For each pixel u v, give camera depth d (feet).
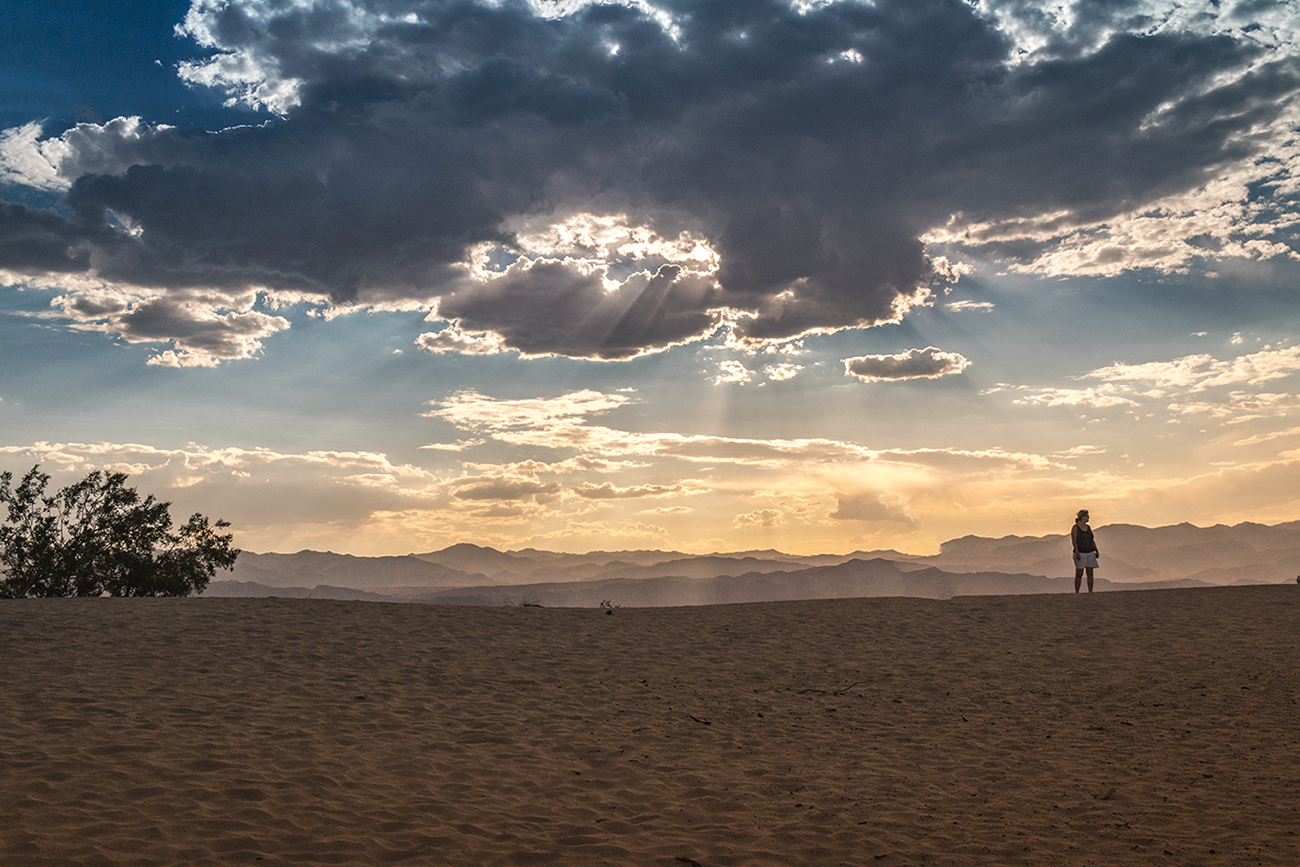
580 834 23.43
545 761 30.73
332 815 23.70
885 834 24.08
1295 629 52.29
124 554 132.67
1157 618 56.85
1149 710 38.63
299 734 31.96
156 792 24.54
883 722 37.81
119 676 39.52
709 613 63.52
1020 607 62.34
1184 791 27.96
